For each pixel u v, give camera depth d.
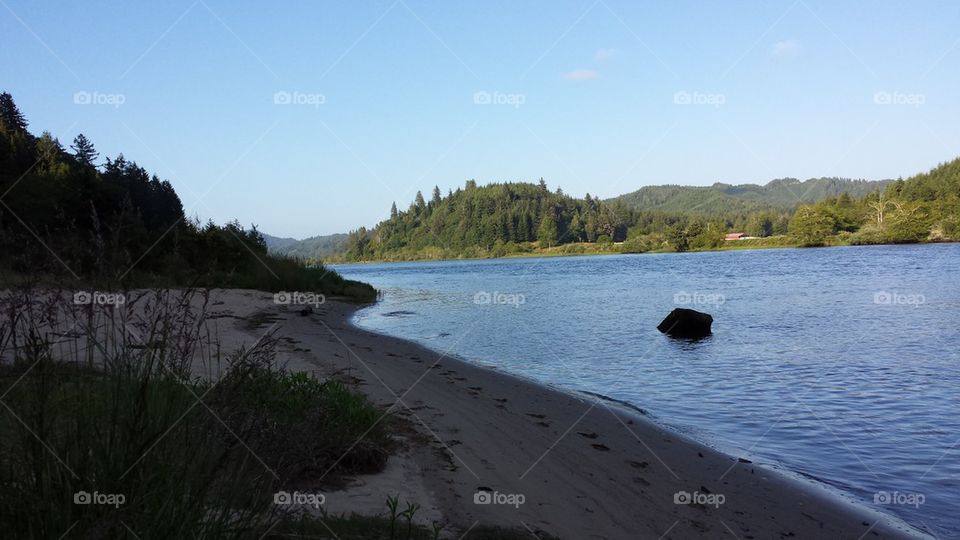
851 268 46.62
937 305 24.16
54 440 2.76
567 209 111.06
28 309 2.90
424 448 6.67
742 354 14.83
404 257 124.56
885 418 9.29
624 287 37.28
